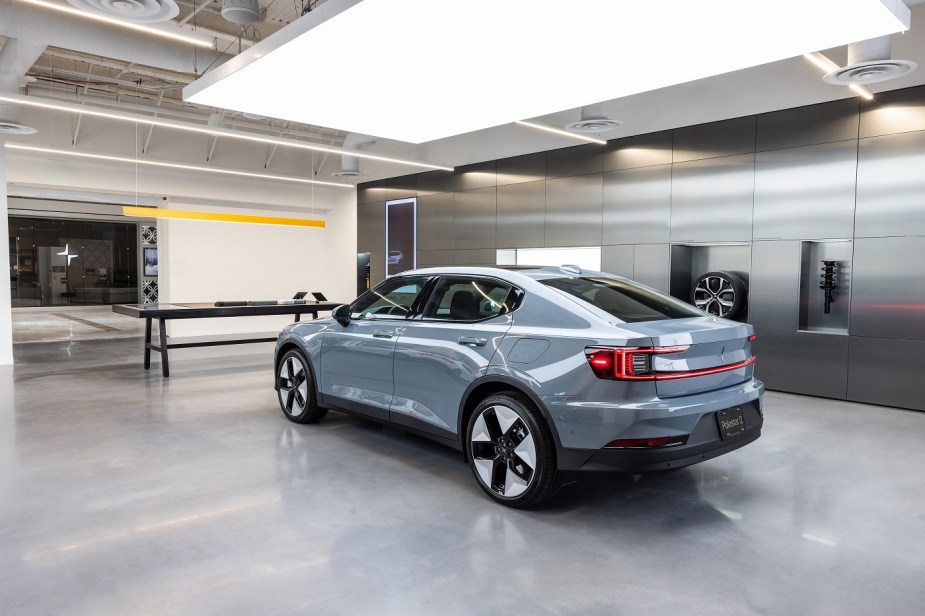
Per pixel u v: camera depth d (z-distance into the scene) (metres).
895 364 5.73
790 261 6.41
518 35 3.83
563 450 2.84
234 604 2.22
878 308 5.82
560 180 8.69
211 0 6.68
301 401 4.82
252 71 4.55
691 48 4.04
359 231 12.56
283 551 2.65
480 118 5.97
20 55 6.12
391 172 11.36
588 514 3.07
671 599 2.27
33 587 2.34
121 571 2.47
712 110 6.81
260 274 12.77
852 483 3.56
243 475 3.64
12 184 9.52
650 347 2.67
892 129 5.68
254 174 10.51
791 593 2.32
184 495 3.32
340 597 2.28
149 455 4.03
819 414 5.43
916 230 5.57
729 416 2.96
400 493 3.36
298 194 12.72
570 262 8.90
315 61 4.32
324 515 3.05
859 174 5.89
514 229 9.40
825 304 6.30
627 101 7.54
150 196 11.08
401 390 3.79
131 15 4.72
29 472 3.68
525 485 3.03
